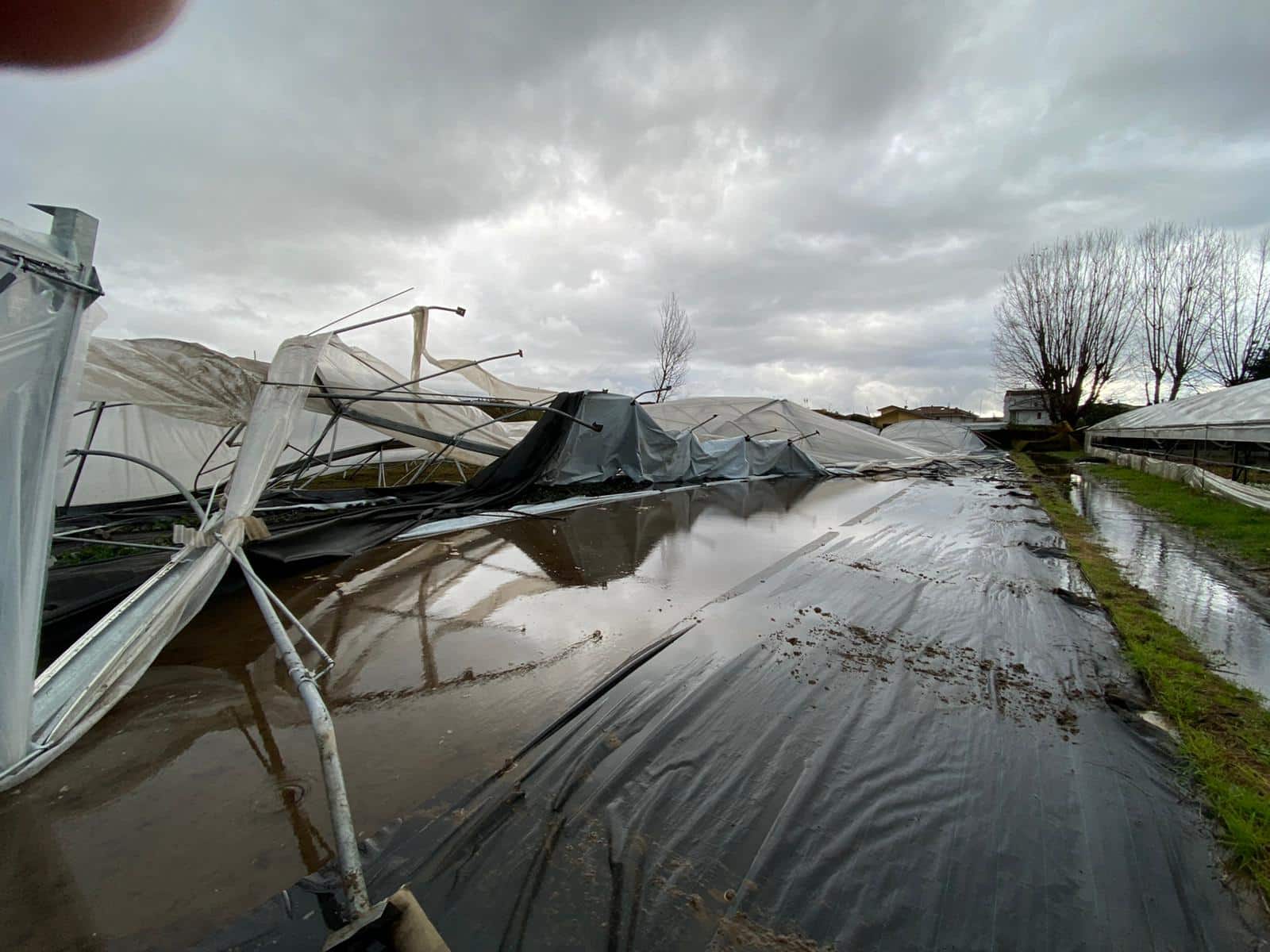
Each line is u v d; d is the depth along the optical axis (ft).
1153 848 6.33
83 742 8.09
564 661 10.94
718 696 9.56
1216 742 8.27
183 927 5.21
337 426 37.47
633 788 7.15
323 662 10.79
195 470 31.73
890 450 61.87
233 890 5.61
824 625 13.08
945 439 86.79
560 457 33.40
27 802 6.81
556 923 5.21
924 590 15.97
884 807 6.93
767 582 16.40
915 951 5.12
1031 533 24.31
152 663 10.58
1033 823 6.69
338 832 5.55
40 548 7.10
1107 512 30.09
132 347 17.80
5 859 5.97
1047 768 7.75
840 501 34.68
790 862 6.04
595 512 28.25
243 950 4.96
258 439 14.60
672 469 39.93
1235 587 15.93
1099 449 77.25
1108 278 91.91
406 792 7.01
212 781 7.31
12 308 6.41
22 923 5.24
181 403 19.45
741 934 5.18
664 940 5.09
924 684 10.23
